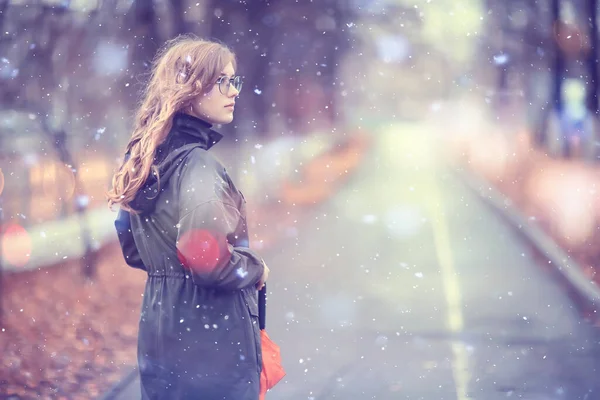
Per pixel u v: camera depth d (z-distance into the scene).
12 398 7.23
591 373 7.87
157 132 3.60
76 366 8.32
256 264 3.69
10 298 11.37
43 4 11.23
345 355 8.72
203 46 3.68
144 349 3.72
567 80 27.34
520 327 9.91
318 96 60.06
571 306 10.97
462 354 8.70
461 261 15.11
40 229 16.39
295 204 24.91
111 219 18.52
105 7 12.46
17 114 12.30
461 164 40.25
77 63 12.20
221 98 3.69
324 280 13.30
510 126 44.75
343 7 36.78
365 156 48.91
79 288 12.23
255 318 3.77
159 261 3.69
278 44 30.12
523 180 28.42
